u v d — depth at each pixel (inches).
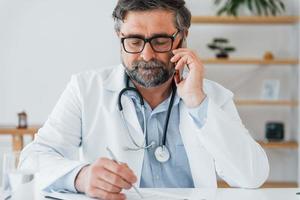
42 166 49.4
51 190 47.8
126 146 57.2
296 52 153.5
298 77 149.9
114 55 156.6
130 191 47.7
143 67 53.1
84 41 156.3
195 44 156.4
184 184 58.0
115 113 58.2
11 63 155.9
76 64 156.5
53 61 156.4
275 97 152.4
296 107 153.0
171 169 57.4
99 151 58.2
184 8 55.1
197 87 53.9
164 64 53.4
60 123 57.6
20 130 133.3
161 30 52.4
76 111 59.1
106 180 43.3
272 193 48.3
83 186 45.6
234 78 157.3
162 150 56.5
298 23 151.3
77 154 59.9
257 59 150.5
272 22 153.9
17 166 39.2
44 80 156.5
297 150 157.5
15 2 155.1
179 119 58.7
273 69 157.3
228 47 152.2
